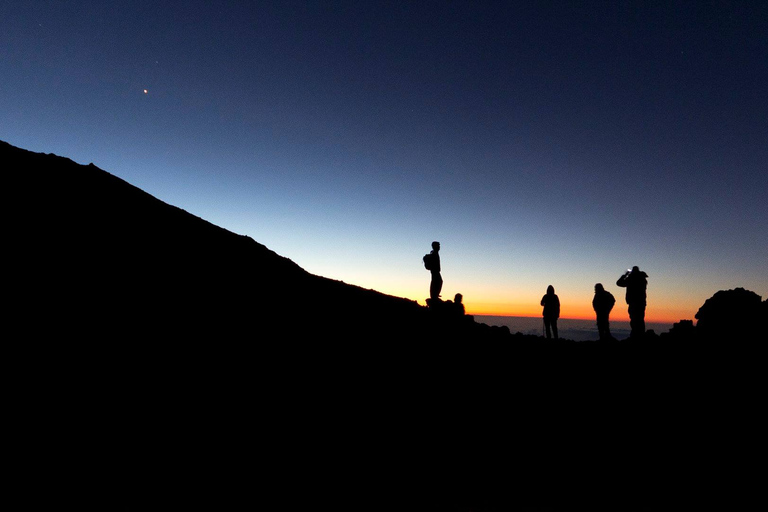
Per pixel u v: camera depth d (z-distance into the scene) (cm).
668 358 1030
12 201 877
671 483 492
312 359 741
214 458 435
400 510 400
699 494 466
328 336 865
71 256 761
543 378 899
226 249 1173
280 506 380
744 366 895
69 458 377
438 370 857
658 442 612
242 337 725
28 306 573
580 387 856
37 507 316
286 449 484
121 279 755
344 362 771
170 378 547
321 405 606
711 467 532
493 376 879
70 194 1049
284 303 960
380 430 582
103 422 435
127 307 674
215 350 653
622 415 716
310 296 1089
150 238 1005
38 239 771
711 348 1042
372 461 500
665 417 703
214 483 397
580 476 509
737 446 582
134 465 393
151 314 682
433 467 507
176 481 387
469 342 1102
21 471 347
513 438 616
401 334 1026
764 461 537
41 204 925
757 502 444
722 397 761
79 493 342
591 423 683
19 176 1021
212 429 480
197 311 753
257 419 526
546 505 430
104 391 480
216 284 907
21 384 441
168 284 811
